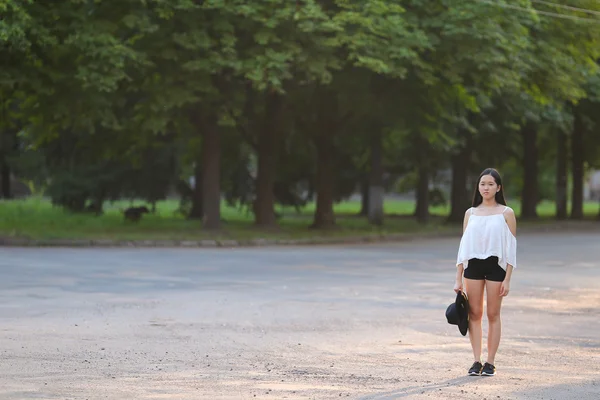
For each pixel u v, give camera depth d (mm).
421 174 105750
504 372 20516
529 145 120750
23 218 93750
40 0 67812
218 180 78000
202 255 56094
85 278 41406
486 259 20281
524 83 83688
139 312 30641
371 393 17969
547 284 41469
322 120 86625
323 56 69938
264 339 25266
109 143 93750
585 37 83562
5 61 68625
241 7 66625
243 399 17312
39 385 18516
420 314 30781
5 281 39750
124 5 68625
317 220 87938
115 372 20078
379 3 69188
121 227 82250
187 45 67062
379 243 72875
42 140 87125
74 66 69938
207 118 77375
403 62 72938
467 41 73438
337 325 28172
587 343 25062
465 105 83562
